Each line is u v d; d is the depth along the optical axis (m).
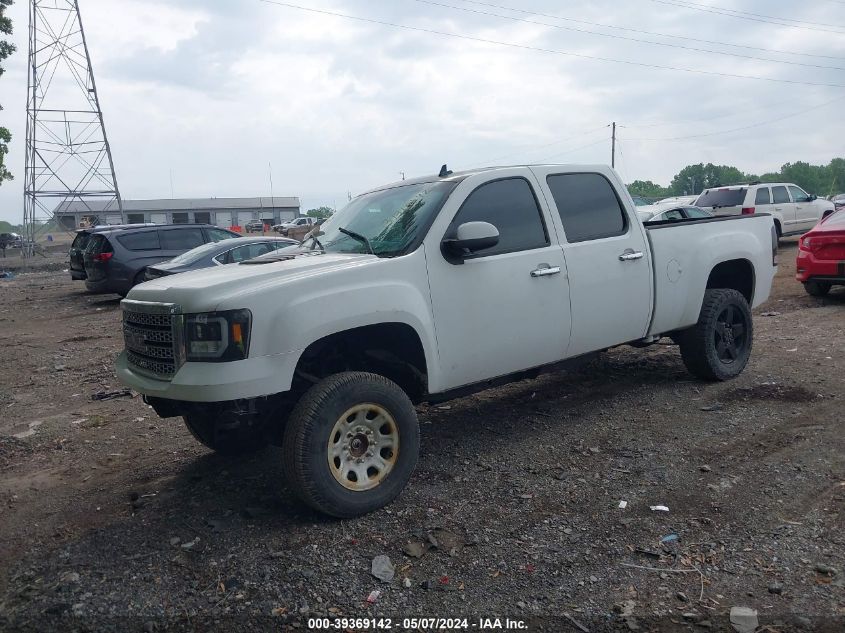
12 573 3.68
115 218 63.50
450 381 4.56
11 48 26.48
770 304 11.02
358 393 4.00
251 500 4.37
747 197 19.39
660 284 5.78
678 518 3.87
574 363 5.40
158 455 5.41
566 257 5.10
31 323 13.55
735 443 4.92
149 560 3.67
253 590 3.34
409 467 4.26
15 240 50.53
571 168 5.43
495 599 3.20
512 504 4.15
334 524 3.97
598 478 4.46
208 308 3.76
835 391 5.94
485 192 4.84
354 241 4.81
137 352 4.35
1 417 6.75
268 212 71.38
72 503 4.56
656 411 5.74
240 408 3.85
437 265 4.46
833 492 4.06
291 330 3.81
